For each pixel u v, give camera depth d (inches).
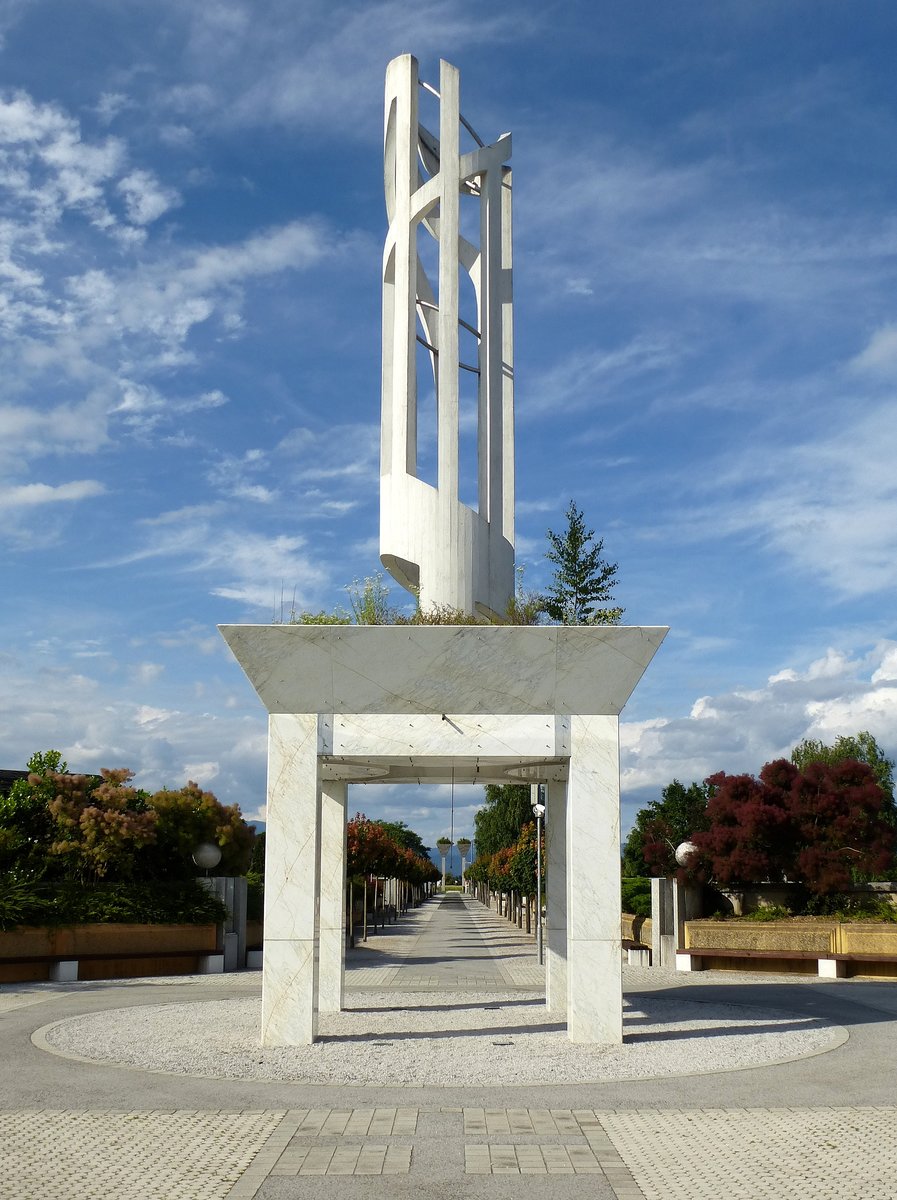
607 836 556.1
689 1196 292.5
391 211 920.3
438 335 857.5
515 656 557.3
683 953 1028.5
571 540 1625.2
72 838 1064.2
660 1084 440.8
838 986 871.1
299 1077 457.4
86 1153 335.0
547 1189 297.7
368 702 560.7
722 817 1096.2
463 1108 395.9
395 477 847.7
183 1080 451.8
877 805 1055.0
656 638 553.9
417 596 813.9
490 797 2568.9
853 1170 315.6
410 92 879.7
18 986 905.5
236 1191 296.0
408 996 793.6
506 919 2455.7
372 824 1845.5
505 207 936.3
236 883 1135.6
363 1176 309.9
